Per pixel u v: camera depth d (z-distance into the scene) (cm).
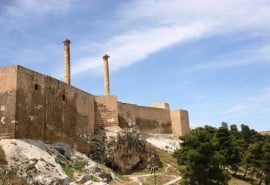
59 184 4034
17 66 4628
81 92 6172
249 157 8000
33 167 4009
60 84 5528
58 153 4888
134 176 6191
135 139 6800
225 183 5681
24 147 4322
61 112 5466
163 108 9812
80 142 5912
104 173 5278
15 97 4534
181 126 9906
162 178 6216
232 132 10581
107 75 7900
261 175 7956
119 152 6322
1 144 4244
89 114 6366
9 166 3888
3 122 4506
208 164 5619
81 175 4572
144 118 8981
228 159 7812
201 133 6041
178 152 6300
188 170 5575
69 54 6756
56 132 5278
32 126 4769
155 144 8619
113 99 6931
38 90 4975
